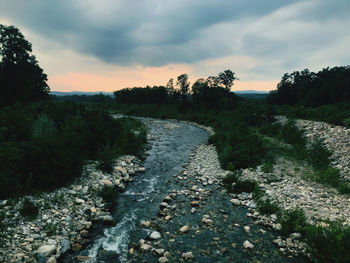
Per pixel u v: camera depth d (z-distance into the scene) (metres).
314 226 7.35
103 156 14.12
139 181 13.75
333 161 14.18
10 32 38.56
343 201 9.68
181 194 11.77
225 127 31.19
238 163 15.60
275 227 8.21
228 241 7.57
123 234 7.96
